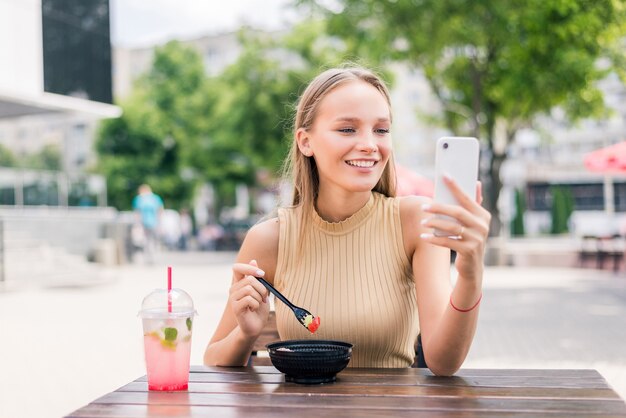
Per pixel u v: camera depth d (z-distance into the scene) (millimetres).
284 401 1667
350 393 1730
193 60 32969
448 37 15906
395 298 2139
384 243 2172
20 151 40125
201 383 1880
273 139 26594
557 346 6918
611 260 16438
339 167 2031
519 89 15906
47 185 17453
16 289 12922
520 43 15359
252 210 38344
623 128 29828
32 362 6152
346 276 2148
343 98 2025
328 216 2227
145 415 1565
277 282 2240
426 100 41781
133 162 32219
